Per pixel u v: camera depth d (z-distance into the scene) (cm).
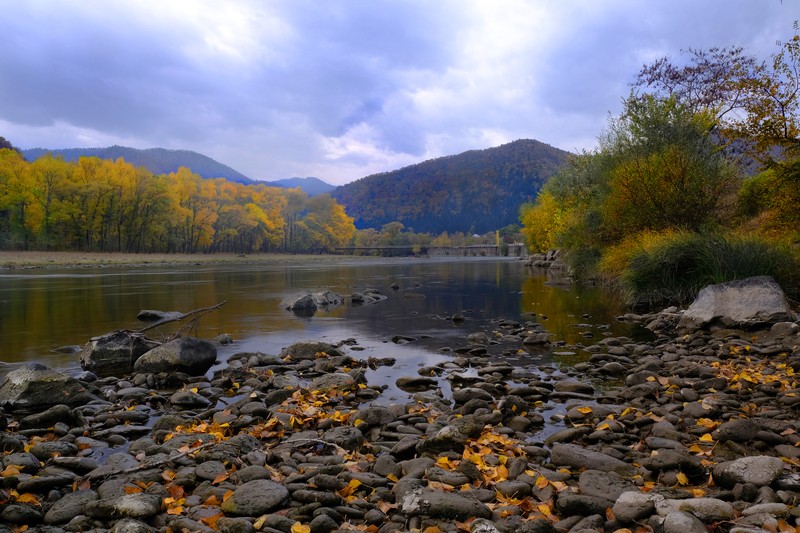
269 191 13200
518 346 978
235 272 4178
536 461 425
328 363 805
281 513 330
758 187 1923
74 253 7075
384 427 514
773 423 470
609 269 2089
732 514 301
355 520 326
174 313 1429
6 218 7300
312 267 5350
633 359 834
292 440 460
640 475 379
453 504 320
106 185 7450
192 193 9162
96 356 832
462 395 605
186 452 435
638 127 2275
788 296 1224
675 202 1870
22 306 1662
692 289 1382
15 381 622
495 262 6812
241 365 824
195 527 309
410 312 1525
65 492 377
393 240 15438
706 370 690
